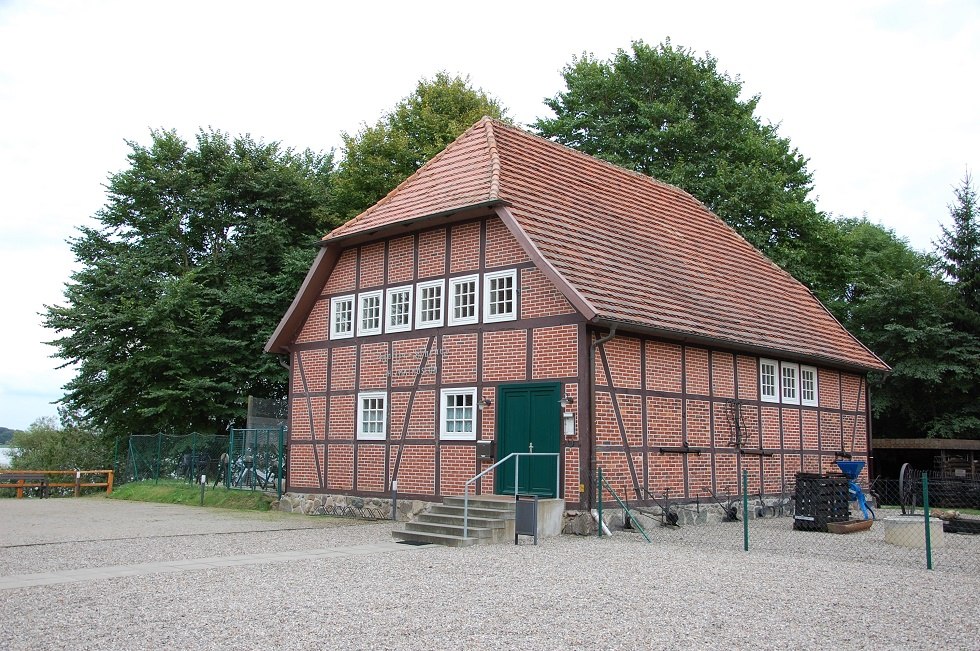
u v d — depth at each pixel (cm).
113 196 3394
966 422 2972
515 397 1678
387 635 771
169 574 1103
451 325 1816
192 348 3034
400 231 1945
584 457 1559
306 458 2091
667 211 2398
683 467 1773
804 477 1703
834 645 754
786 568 1166
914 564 1244
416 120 3622
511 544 1426
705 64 3519
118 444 3256
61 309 3067
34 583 1037
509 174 1870
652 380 1725
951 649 747
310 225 3538
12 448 4425
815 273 3203
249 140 3506
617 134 3388
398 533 1505
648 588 999
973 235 3161
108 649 727
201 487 2377
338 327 2070
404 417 1878
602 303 1588
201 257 3406
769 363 2077
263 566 1173
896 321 3123
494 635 772
